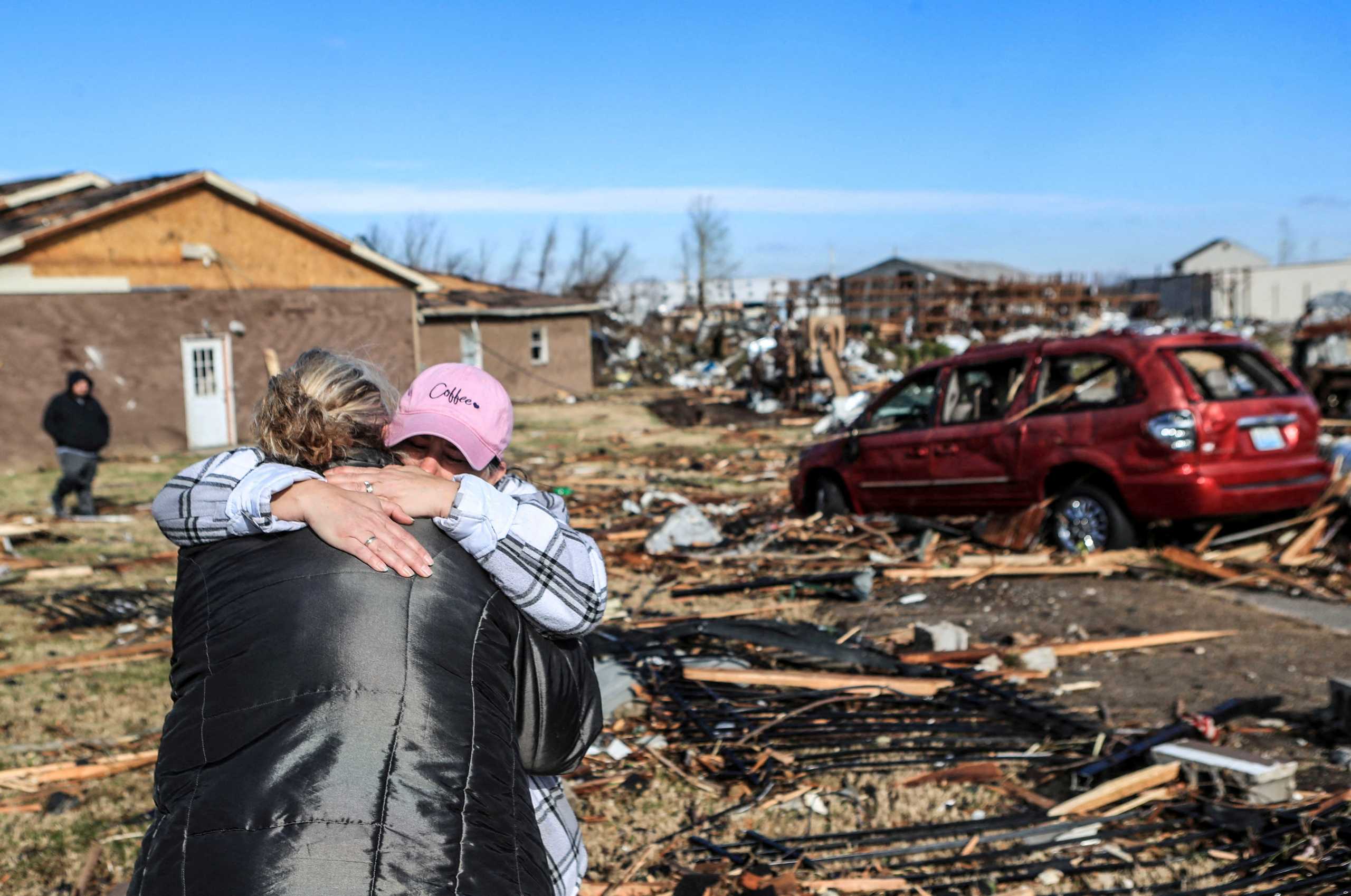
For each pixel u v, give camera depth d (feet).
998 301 162.71
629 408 102.63
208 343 74.43
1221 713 16.70
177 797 5.63
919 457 31.96
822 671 20.24
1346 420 60.08
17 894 13.17
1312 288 230.48
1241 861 12.45
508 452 67.41
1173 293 230.07
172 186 71.10
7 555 36.27
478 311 108.88
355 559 6.02
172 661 6.25
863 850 13.38
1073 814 13.97
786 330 102.06
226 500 6.17
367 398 7.03
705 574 29.84
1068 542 28.27
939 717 17.69
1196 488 25.59
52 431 44.57
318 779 5.41
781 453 64.85
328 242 81.66
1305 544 26.89
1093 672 19.85
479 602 6.27
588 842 14.06
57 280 66.95
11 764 17.38
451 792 5.58
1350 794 13.78
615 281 210.38
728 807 14.94
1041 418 28.71
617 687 19.04
